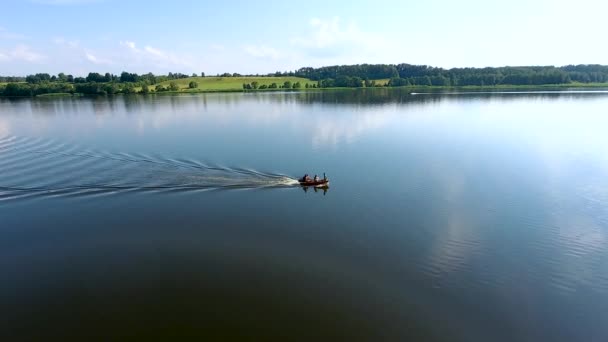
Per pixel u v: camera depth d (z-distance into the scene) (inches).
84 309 922.1
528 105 5152.6
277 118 3961.6
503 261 1110.4
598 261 1109.1
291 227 1316.4
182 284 1008.2
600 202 1531.7
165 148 2460.6
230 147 2514.8
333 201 1546.5
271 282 1015.6
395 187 1712.6
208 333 837.8
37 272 1066.1
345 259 1119.0
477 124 3508.9
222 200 1563.7
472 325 869.8
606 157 2249.0
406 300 947.3
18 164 2037.4
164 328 853.8
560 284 1010.7
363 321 875.4
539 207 1480.1
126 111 4569.4
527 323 878.4
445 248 1176.8
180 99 6466.5
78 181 1766.7
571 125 3422.7
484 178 1846.7
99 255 1151.0
